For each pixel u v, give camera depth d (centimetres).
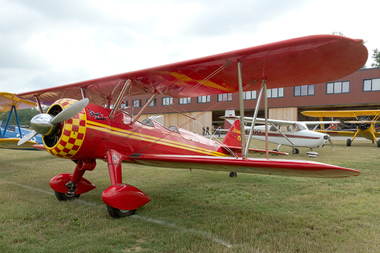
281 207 406
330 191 495
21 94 612
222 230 310
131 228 315
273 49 326
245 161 334
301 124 1246
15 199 438
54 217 353
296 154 1220
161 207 409
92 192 505
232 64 384
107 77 454
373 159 938
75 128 384
